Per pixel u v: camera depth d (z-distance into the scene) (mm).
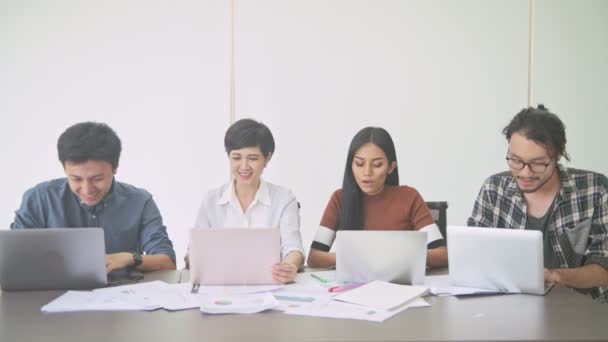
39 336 1237
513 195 2082
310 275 1878
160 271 1969
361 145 2084
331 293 1612
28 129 3361
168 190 3463
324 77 3490
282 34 3475
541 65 3529
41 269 1669
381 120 3506
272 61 3486
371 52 3488
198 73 3463
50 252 1668
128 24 3418
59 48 3373
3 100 3344
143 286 1707
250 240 1716
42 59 3361
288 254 2018
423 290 1596
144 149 3443
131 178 3441
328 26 3479
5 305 1516
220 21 3461
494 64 3512
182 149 3465
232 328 1284
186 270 1992
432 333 1231
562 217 1996
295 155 3504
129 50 3424
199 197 3477
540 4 3510
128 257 1899
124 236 2117
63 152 1839
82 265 1680
